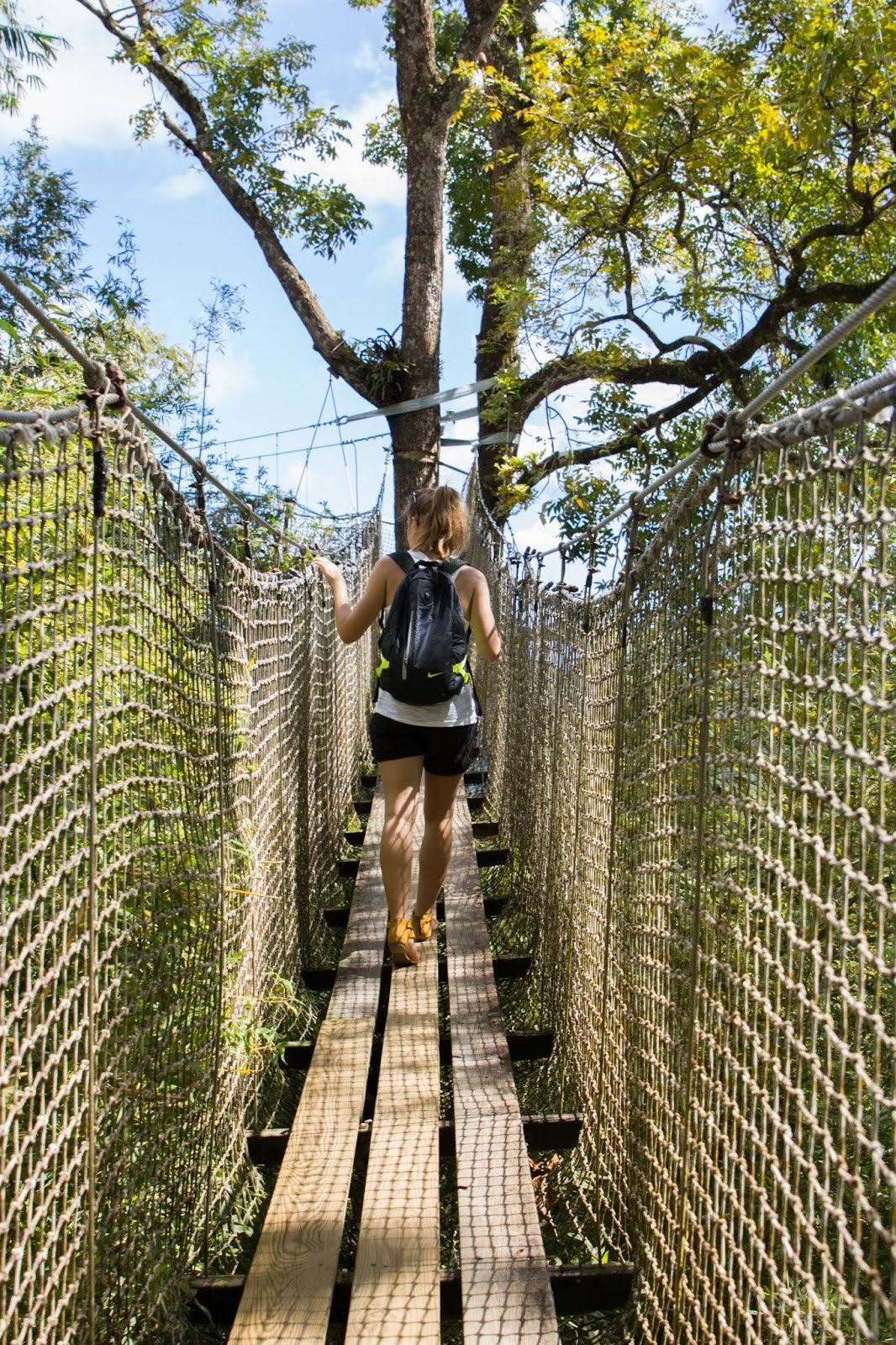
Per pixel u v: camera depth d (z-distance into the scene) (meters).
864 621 1.47
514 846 5.43
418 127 13.48
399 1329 2.25
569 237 11.59
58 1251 1.78
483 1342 2.23
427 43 13.45
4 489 1.54
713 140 11.00
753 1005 1.96
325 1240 2.55
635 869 2.86
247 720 3.44
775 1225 1.73
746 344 11.40
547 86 11.35
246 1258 2.84
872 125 10.13
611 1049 3.05
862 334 10.91
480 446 14.00
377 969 4.07
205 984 2.82
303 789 4.72
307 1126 3.04
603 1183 3.03
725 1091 2.05
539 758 4.77
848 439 1.78
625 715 3.07
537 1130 3.36
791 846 1.74
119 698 2.18
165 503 2.56
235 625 3.37
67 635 1.86
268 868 3.80
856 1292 1.43
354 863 5.73
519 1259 2.48
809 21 9.83
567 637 4.15
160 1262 2.31
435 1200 2.67
